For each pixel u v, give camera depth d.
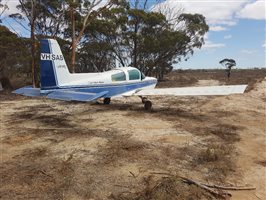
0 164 6.98
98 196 5.41
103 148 8.12
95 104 16.31
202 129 10.50
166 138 9.25
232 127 10.83
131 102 17.38
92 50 32.66
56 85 11.98
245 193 5.68
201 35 36.41
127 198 5.30
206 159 7.31
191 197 5.34
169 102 17.41
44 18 29.55
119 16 31.80
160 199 5.20
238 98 18.95
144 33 33.31
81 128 10.52
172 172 6.52
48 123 11.37
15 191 5.58
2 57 26.05
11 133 9.81
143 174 6.39
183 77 48.06
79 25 30.11
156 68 38.53
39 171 6.49
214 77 46.84
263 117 12.80
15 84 30.80
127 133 9.80
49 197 5.36
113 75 13.80
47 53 11.66
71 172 6.46
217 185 5.92
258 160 7.43
